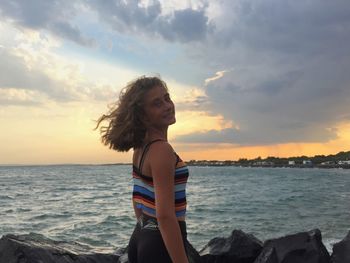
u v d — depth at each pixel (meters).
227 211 28.09
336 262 8.87
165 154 2.77
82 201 35.47
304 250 8.77
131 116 2.95
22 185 61.78
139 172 2.94
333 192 48.25
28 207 30.16
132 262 3.08
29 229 19.95
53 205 31.83
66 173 139.50
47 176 107.50
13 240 6.88
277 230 19.97
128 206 31.11
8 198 38.38
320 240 9.18
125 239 17.48
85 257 7.49
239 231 9.59
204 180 85.69
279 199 38.03
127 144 2.98
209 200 37.06
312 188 56.91
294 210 28.72
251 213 26.94
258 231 19.70
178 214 2.82
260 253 9.06
